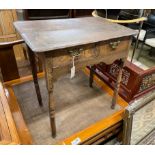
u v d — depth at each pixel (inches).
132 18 76.5
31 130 47.3
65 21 49.1
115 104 55.1
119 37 40.7
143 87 57.9
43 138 45.0
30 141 42.9
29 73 83.7
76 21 49.9
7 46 57.0
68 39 35.8
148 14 92.1
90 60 40.3
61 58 35.0
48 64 33.9
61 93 61.7
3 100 43.9
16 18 84.7
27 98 58.0
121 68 48.8
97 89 64.2
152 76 57.7
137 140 54.0
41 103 54.7
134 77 53.6
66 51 34.9
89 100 58.7
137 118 52.5
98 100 58.8
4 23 83.2
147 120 56.4
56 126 48.5
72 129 47.8
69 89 63.9
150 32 89.9
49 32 39.4
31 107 54.6
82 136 45.5
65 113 53.2
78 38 36.7
